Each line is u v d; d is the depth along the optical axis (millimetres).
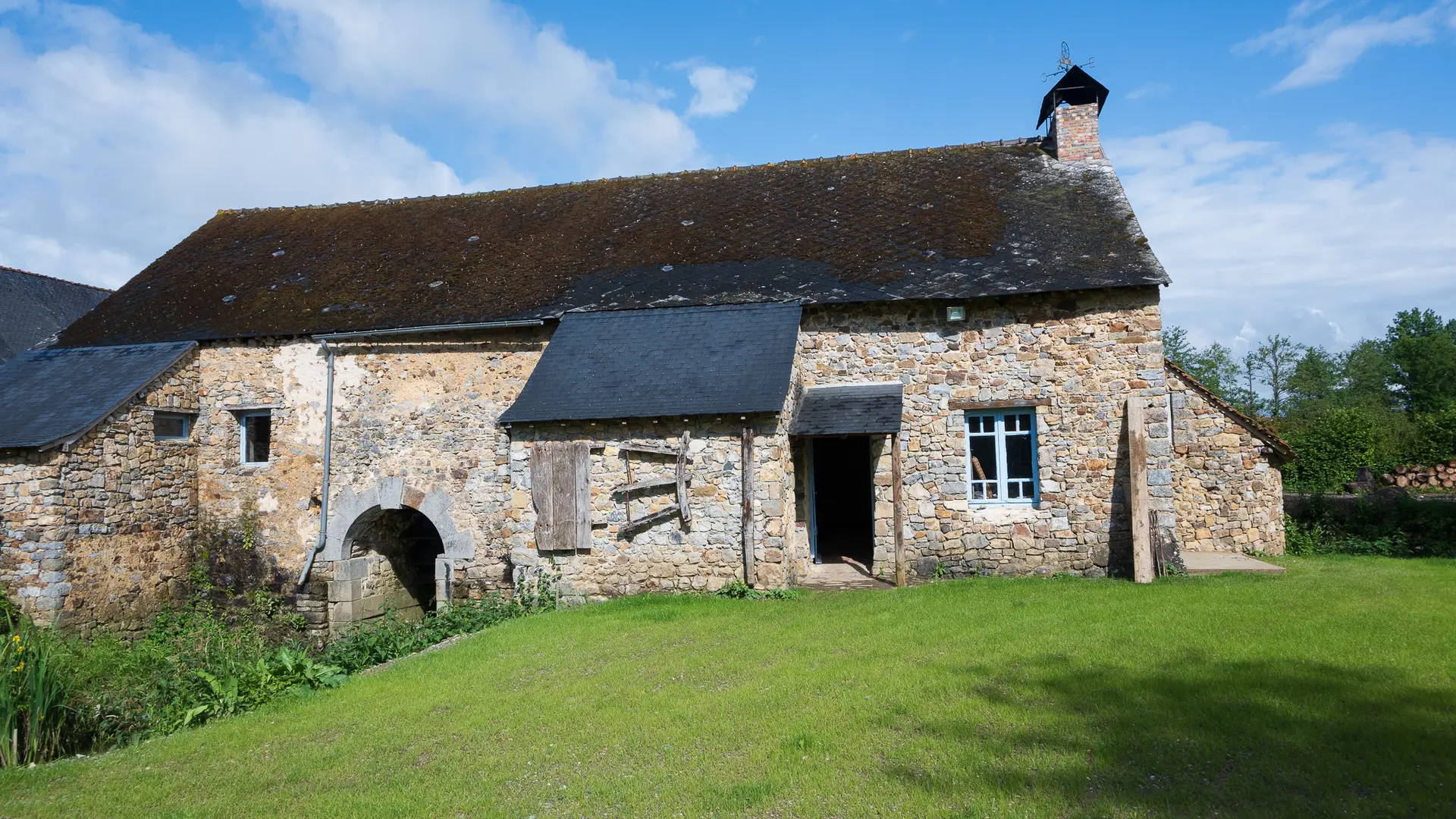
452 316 12352
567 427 10664
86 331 13797
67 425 11125
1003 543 10969
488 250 14305
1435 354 43594
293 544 12680
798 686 6250
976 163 14375
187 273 15156
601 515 10539
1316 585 9039
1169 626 7234
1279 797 4113
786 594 9797
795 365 10859
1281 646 6453
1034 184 13391
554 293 12703
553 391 10820
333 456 12555
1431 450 22266
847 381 11453
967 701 5637
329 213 16719
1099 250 11297
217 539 12867
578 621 9117
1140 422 10070
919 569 11117
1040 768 4559
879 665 6605
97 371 12484
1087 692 5645
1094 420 10820
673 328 11547
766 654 7238
